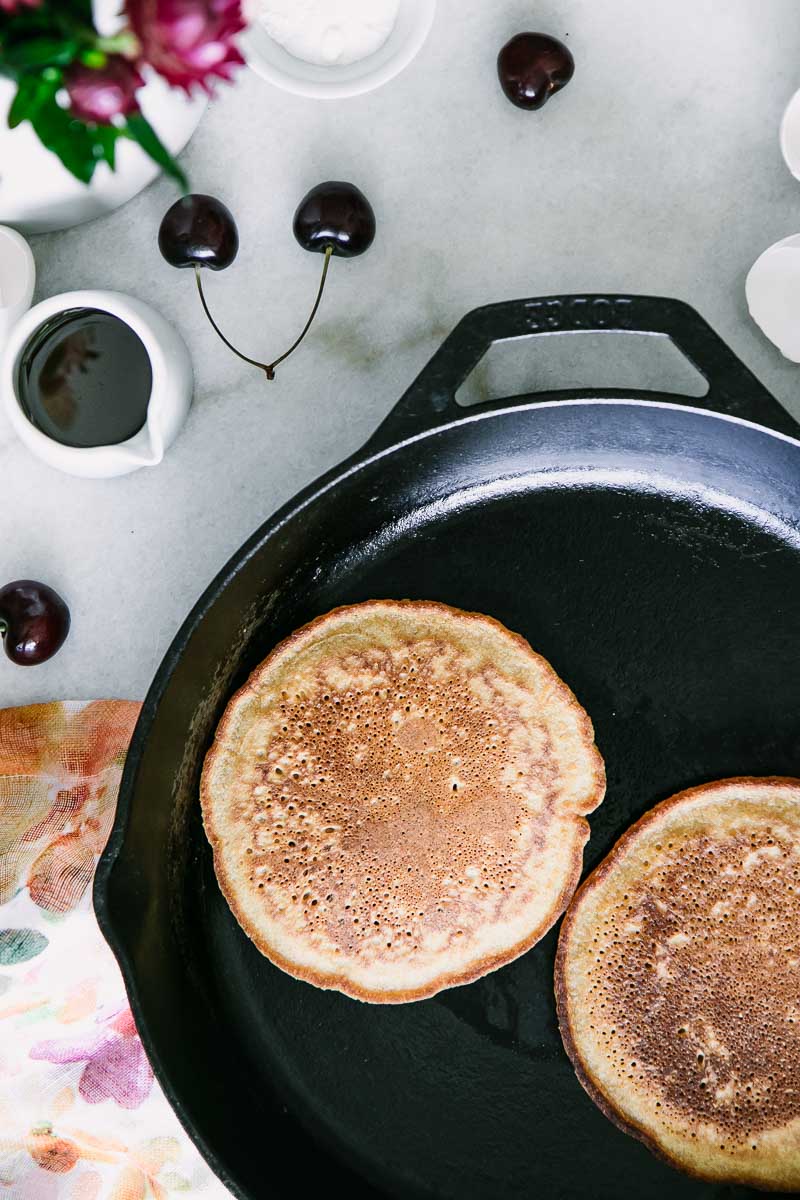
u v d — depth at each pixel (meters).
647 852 0.54
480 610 0.56
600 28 0.57
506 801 0.55
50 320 0.55
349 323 0.58
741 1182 0.53
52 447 0.54
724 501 0.56
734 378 0.52
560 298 0.52
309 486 0.52
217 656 0.55
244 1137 0.54
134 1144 0.57
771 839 0.54
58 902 0.55
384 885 0.55
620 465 0.56
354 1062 0.54
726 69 0.57
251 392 0.58
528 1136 0.54
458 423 0.53
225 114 0.57
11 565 0.58
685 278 0.58
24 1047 0.56
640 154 0.58
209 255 0.56
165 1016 0.53
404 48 0.55
